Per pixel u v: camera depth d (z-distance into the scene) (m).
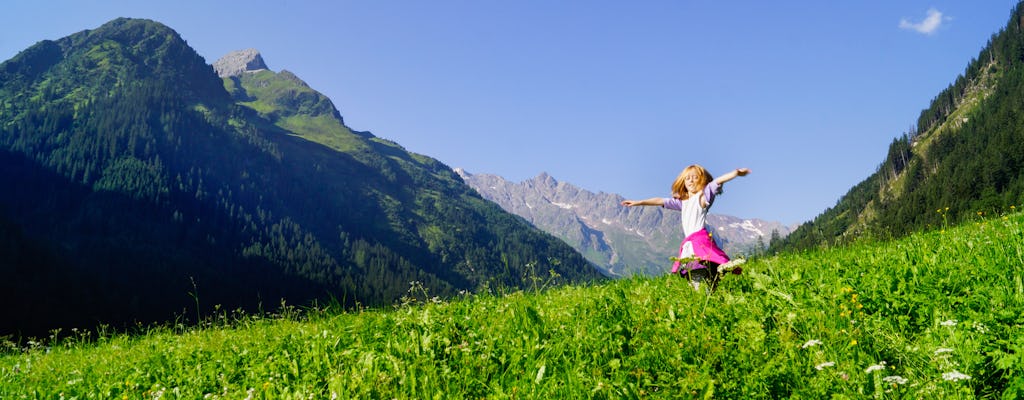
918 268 6.93
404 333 7.37
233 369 7.58
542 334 6.50
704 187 8.30
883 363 4.11
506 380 5.43
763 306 6.12
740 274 7.60
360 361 6.30
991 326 4.61
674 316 6.31
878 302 5.88
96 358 11.91
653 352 5.36
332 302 11.19
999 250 7.13
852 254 10.40
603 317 6.71
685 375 4.87
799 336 5.30
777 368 4.64
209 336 11.82
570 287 11.06
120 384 7.71
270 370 6.99
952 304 5.49
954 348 4.36
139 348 12.01
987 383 4.10
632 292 8.95
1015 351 4.09
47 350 14.60
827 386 4.28
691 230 8.15
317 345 7.37
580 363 5.37
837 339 4.96
